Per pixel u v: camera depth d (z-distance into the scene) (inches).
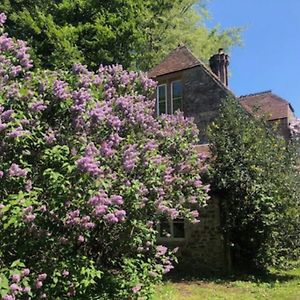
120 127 276.4
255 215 483.8
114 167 245.6
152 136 343.3
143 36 997.2
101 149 230.1
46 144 211.6
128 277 256.4
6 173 188.5
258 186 479.8
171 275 492.7
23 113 207.8
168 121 391.5
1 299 159.5
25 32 860.0
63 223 203.9
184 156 365.7
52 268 202.5
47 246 204.2
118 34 928.3
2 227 179.9
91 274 210.1
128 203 239.8
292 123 950.4
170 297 371.9
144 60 1032.2
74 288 210.1
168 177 285.7
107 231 254.8
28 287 172.4
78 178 196.4
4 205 179.8
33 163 210.1
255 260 500.4
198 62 686.5
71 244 212.7
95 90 291.3
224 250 518.9
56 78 253.6
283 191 483.2
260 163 494.6
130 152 248.5
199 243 545.3
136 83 337.7
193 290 407.8
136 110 296.7
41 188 197.9
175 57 727.1
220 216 526.3
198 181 367.2
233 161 499.2
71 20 933.8
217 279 463.5
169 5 1125.7
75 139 222.8
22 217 178.5
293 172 506.3
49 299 203.5
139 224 252.4
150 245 272.8
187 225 558.3
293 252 498.6
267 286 426.0
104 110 247.6
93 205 199.9
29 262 200.2
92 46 907.4
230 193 500.4
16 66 229.9
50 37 843.4
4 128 185.3
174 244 563.8
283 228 486.6
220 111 553.9
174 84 708.0
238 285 430.3
